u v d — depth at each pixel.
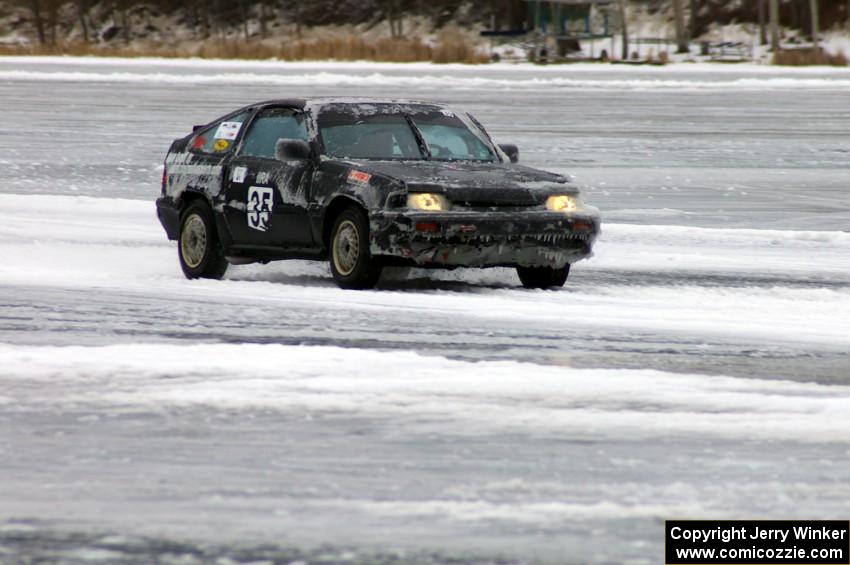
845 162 94.25
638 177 84.56
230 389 26.45
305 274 48.56
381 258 41.72
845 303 41.75
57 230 59.53
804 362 30.78
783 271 49.91
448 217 41.16
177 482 19.94
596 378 27.92
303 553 16.64
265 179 45.56
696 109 140.00
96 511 18.44
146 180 80.44
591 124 120.94
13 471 20.48
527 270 45.00
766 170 89.25
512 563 16.30
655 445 22.41
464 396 26.02
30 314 37.00
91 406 25.00
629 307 40.12
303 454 21.62
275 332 34.16
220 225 47.00
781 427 23.77
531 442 22.53
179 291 42.66
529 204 42.50
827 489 19.78
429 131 46.53
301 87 165.25
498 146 47.38
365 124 45.78
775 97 159.62
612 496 19.31
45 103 136.62
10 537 17.27
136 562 16.28
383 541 17.12
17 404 25.11
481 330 34.91
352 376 27.81
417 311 38.22
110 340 32.72
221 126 48.50
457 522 17.98
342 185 42.88
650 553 16.70
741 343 33.50
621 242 58.16
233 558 16.44
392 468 20.80
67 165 86.31
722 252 55.50
